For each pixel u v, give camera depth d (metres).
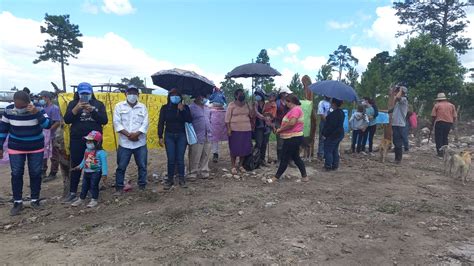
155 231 5.46
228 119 8.58
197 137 8.25
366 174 9.09
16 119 6.59
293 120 7.85
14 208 6.59
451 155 9.07
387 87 20.36
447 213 6.34
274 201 6.73
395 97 10.56
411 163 10.87
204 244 5.01
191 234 5.34
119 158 7.23
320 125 10.73
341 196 7.18
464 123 23.09
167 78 8.05
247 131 8.63
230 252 4.79
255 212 6.17
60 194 7.88
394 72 25.69
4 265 4.54
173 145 7.57
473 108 25.17
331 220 5.89
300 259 4.63
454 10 40.16
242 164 9.10
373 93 20.16
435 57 24.25
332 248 4.93
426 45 24.73
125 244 5.07
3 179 9.59
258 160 9.18
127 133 7.12
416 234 5.41
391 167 10.09
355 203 6.77
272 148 13.19
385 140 10.95
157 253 4.78
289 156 8.09
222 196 7.00
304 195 7.18
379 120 13.03
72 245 5.09
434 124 12.36
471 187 8.23
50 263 4.55
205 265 4.47
